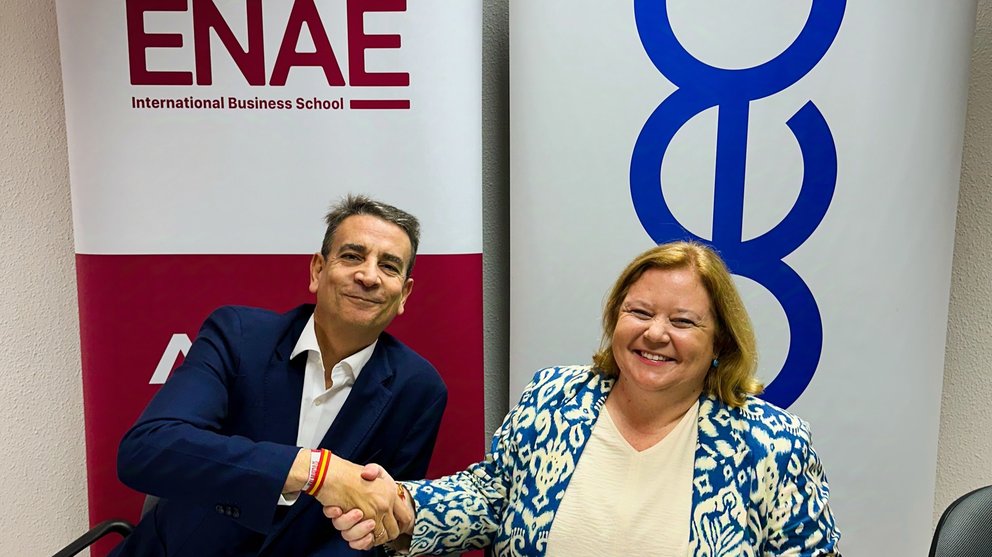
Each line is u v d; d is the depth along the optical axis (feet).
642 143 5.44
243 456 3.98
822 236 5.41
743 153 5.39
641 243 5.54
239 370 4.52
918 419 5.52
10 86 5.95
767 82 5.30
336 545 4.51
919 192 5.31
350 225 4.79
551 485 4.08
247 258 5.51
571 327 5.68
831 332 5.49
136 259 5.48
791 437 3.92
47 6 5.90
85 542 4.91
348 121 5.37
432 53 5.29
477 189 5.52
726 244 5.49
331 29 5.27
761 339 5.56
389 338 5.05
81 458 6.50
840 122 5.29
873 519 5.63
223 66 5.30
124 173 5.39
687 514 3.80
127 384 5.60
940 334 5.50
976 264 6.10
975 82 5.94
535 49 5.45
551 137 5.51
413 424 4.90
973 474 6.34
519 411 4.45
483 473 4.54
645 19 5.33
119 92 5.31
